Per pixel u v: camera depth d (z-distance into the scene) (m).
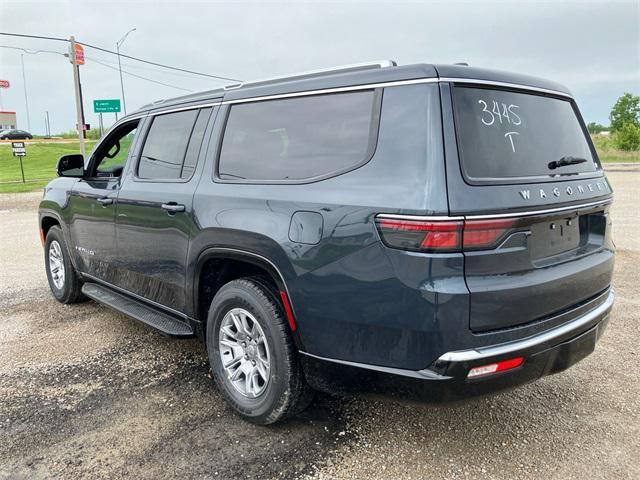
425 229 2.21
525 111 2.75
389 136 2.45
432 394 2.31
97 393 3.46
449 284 2.21
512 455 2.75
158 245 3.70
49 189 5.43
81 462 2.71
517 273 2.39
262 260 2.85
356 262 2.43
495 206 2.29
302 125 2.89
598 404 3.28
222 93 3.51
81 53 23.06
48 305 5.45
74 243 4.95
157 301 3.87
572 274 2.66
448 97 2.38
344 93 2.73
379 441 2.89
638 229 9.30
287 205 2.75
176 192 3.52
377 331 2.39
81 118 21.78
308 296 2.62
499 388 2.39
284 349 2.80
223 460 2.71
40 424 3.08
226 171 3.25
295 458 2.73
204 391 3.49
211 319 3.23
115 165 4.69
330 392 2.70
